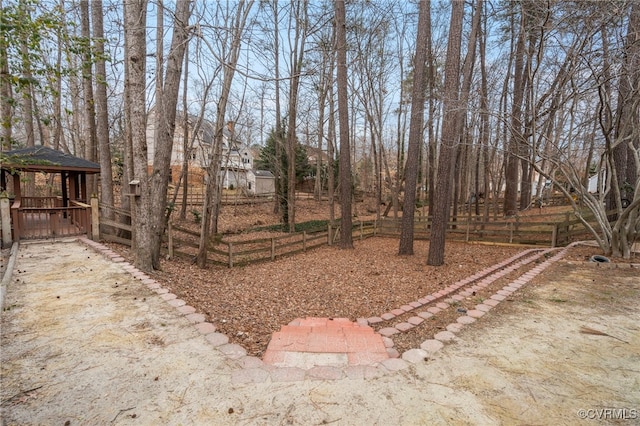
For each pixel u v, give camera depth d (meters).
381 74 16.38
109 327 3.23
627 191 8.97
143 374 2.43
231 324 3.95
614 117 6.34
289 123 15.23
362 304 5.43
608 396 2.19
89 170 8.97
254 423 1.94
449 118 7.43
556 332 3.21
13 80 3.65
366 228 13.25
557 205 18.44
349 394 2.21
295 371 2.48
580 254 7.12
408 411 2.04
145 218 5.62
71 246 7.28
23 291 4.29
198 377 2.40
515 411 2.05
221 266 8.24
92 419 1.96
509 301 4.15
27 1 3.65
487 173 13.95
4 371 2.45
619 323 3.43
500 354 2.77
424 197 28.66
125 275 5.05
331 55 10.12
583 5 5.16
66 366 2.53
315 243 11.09
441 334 3.15
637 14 5.21
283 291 6.23
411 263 8.20
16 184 8.32
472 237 11.08
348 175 10.30
